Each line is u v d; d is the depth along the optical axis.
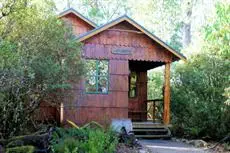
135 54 14.83
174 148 11.88
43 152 8.64
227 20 8.54
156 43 15.06
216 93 14.28
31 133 10.09
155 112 17.83
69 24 11.62
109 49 14.56
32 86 9.87
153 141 13.55
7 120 9.91
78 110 13.82
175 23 33.97
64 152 8.48
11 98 9.55
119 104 14.39
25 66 9.07
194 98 14.85
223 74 14.53
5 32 9.13
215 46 14.98
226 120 13.69
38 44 9.87
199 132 14.53
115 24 14.50
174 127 15.87
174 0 33.12
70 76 10.87
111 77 14.48
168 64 15.21
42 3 10.16
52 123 13.13
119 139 11.48
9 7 8.89
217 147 12.32
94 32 14.18
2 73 8.09
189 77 16.22
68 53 10.71
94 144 8.98
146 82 17.88
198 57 16.59
